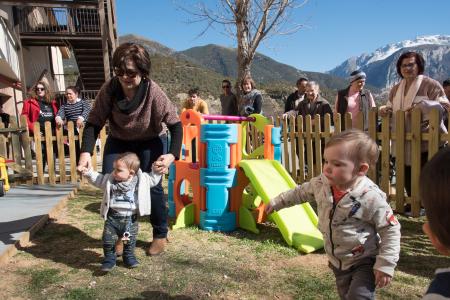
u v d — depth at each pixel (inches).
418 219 196.1
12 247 143.3
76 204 225.1
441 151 39.8
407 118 201.2
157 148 140.5
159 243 144.5
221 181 174.1
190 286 119.3
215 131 173.6
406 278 125.1
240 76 423.2
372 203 82.4
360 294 81.7
